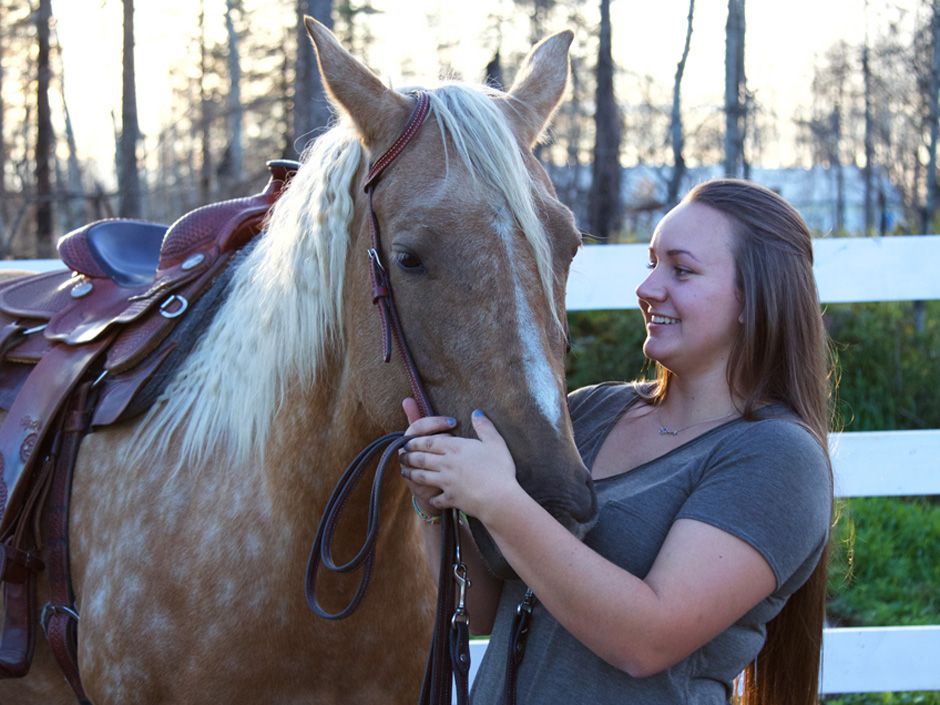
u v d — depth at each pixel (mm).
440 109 1614
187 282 2117
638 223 12305
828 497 1593
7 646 2139
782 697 1861
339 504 1672
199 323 2098
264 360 1871
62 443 2143
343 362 1794
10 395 2318
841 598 4086
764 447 1564
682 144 12430
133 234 2518
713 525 1505
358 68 1685
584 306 3424
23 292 2539
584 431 1867
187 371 2053
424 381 1583
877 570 4316
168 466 1980
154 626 1909
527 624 1700
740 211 1675
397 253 1580
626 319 5949
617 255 3404
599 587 1427
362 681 1926
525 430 1469
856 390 5594
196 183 17188
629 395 1890
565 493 1446
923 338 5898
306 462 1822
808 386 1677
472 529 1681
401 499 1869
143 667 1928
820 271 3441
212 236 2172
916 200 11344
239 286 2043
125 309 2182
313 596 1691
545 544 1422
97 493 2070
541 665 1656
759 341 1651
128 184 13328
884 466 3100
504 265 1503
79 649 2041
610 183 11859
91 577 2033
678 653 1474
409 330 1590
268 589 1836
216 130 20812
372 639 1899
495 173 1540
